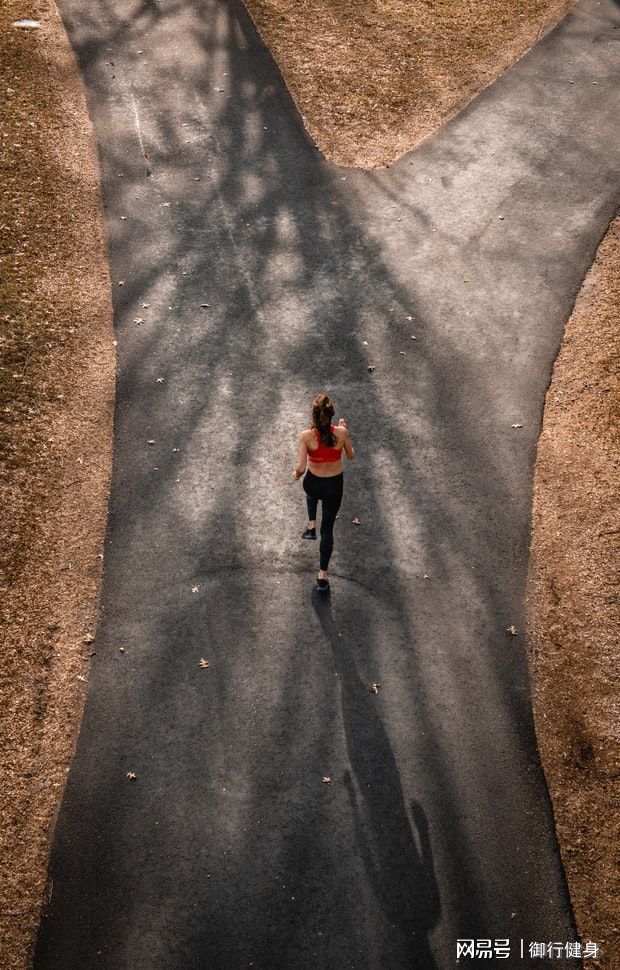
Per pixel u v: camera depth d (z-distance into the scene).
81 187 13.07
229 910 5.99
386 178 13.85
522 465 9.41
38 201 12.56
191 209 12.93
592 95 16.17
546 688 7.42
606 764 6.89
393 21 17.94
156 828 6.41
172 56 16.25
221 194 13.27
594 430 9.76
